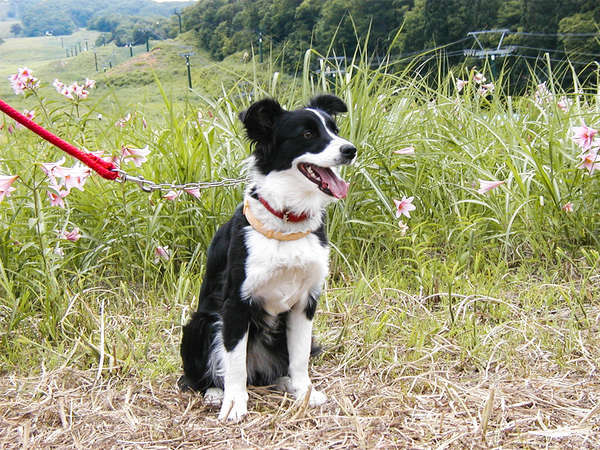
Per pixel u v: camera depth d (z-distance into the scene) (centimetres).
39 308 235
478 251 264
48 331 218
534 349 204
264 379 197
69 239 243
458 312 219
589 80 327
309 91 274
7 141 292
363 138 267
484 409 167
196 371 191
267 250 179
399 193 276
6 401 186
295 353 187
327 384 193
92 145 296
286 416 176
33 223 225
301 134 184
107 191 266
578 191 266
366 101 269
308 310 188
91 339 214
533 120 312
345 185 186
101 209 261
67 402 184
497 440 164
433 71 350
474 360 200
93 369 200
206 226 262
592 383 186
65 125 292
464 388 185
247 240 181
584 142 240
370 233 274
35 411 181
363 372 197
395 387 189
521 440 164
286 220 180
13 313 216
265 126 188
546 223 268
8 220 248
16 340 210
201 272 252
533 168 273
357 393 186
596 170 263
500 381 189
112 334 219
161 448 167
